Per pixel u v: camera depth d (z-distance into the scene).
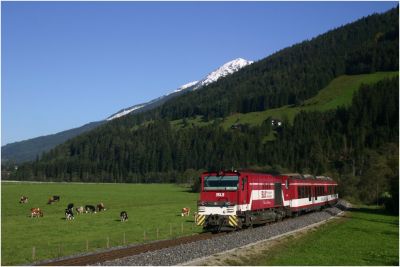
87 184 193.12
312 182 59.44
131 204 89.94
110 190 147.62
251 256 25.39
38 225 50.72
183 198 111.19
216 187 36.28
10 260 28.42
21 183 190.12
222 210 35.19
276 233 35.12
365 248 30.78
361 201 101.75
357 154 164.38
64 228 47.62
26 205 85.12
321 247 30.02
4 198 103.12
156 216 62.69
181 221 55.16
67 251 31.91
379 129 195.88
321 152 179.50
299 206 51.97
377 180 101.50
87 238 39.31
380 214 64.56
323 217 52.72
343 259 26.02
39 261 27.33
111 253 26.36
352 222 49.97
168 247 27.80
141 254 24.53
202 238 32.75
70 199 103.06
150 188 163.88
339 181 107.81
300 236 34.94
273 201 43.22
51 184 184.12
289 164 187.75
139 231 44.31
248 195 37.03
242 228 38.12
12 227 48.66
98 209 72.50
